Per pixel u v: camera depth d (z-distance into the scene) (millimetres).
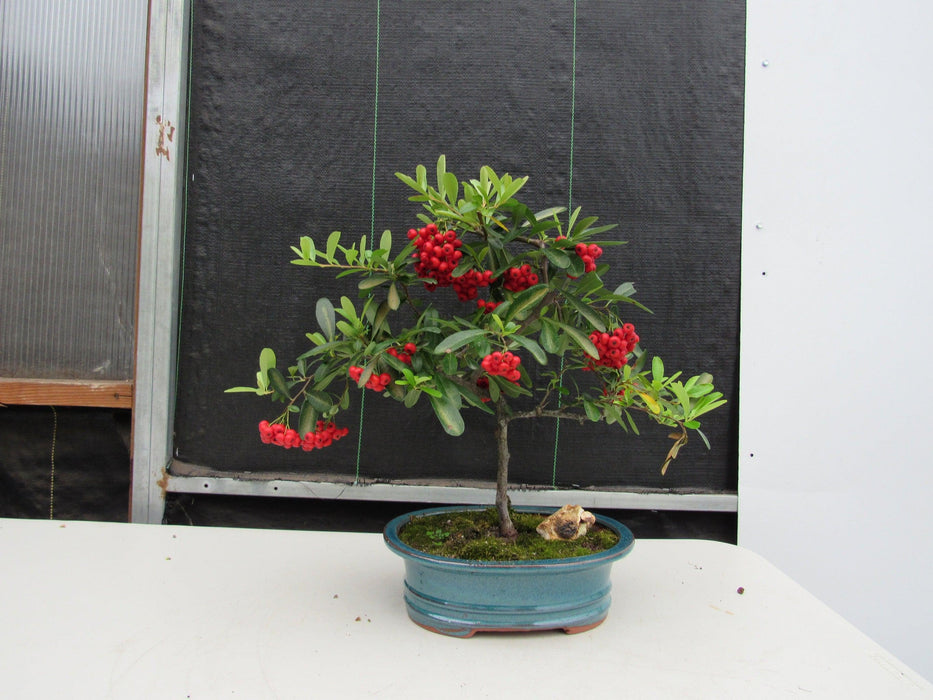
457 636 875
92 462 1408
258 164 1380
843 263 1373
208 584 1020
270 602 964
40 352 1413
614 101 1383
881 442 1365
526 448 1379
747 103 1374
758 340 1373
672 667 797
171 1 1347
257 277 1379
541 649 845
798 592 1045
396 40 1379
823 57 1374
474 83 1380
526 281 943
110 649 806
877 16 1367
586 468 1384
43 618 881
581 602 886
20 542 1163
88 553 1126
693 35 1384
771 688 746
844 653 839
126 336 1415
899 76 1368
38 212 1413
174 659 788
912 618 1354
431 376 850
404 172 1381
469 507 1123
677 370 1384
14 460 1399
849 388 1368
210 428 1381
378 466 1385
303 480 1372
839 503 1366
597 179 1382
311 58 1380
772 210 1377
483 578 860
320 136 1380
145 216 1350
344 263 1388
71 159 1417
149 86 1346
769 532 1369
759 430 1369
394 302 893
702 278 1386
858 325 1370
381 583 1049
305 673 766
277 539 1236
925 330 1364
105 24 1422
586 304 931
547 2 1381
